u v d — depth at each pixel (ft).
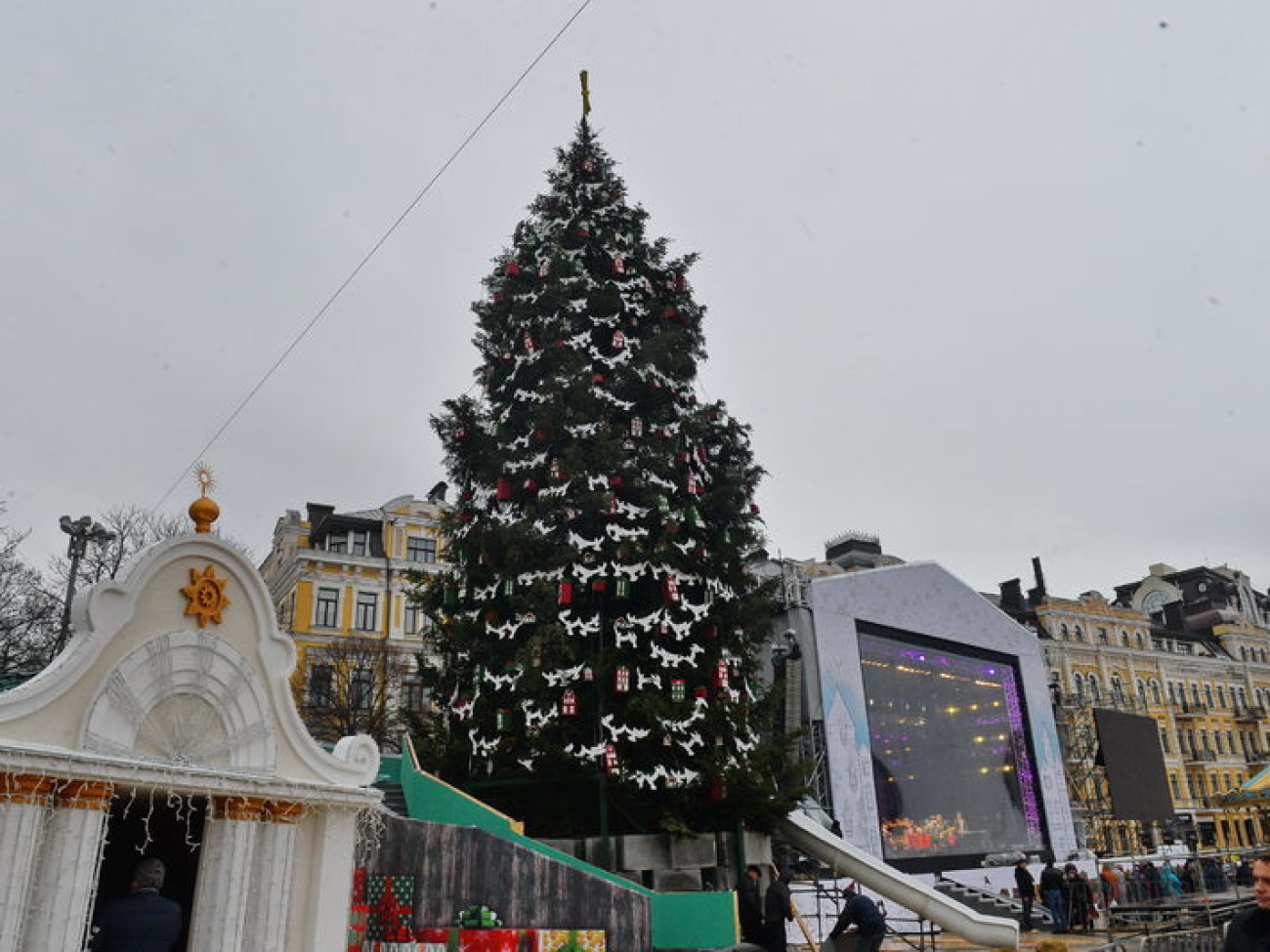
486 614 62.13
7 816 22.80
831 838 66.44
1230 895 85.25
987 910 91.61
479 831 39.68
